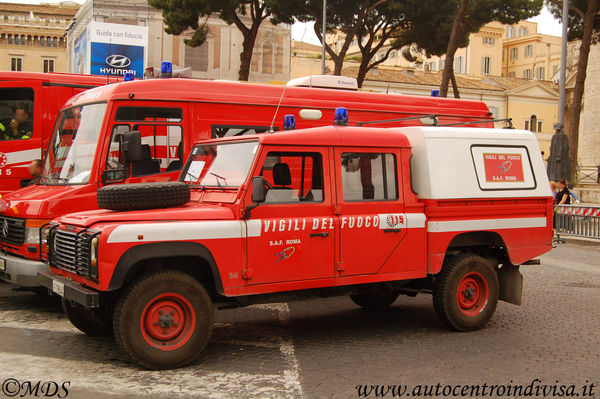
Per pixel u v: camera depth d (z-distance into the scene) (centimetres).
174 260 599
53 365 589
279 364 601
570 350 660
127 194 582
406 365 602
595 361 620
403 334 727
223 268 586
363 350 655
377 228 669
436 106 1225
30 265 769
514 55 8900
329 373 575
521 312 853
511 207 758
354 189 666
